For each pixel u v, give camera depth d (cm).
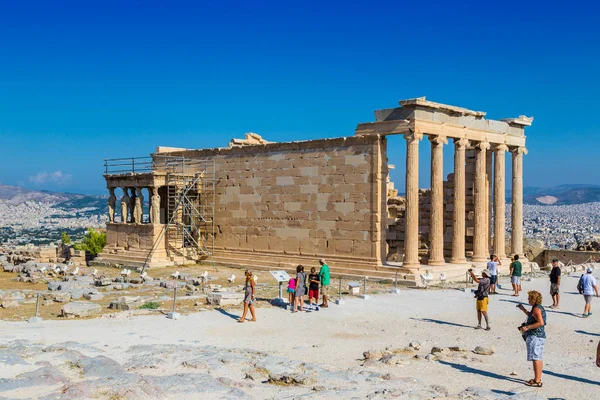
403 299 3275
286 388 1641
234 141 5394
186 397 1493
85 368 1705
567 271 4766
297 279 2900
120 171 5550
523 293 3597
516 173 4866
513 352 2147
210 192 5309
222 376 1747
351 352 2144
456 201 4322
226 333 2434
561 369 1945
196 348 2088
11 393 1477
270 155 4856
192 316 2767
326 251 4462
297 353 2120
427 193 4991
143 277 4166
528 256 5912
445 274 4022
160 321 2652
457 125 4253
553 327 2623
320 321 2680
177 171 5434
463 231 4356
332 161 4438
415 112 3953
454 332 2475
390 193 5481
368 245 4231
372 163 4206
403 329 2527
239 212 5072
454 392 1647
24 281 4356
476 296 2550
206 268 4938
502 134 4662
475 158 4516
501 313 2909
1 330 2420
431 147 4153
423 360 2002
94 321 2667
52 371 1620
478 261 4503
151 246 5153
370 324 2619
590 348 2250
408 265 3991
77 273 4619
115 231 5528
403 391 1595
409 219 3984
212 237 5262
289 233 4706
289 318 2741
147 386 1519
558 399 1620
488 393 1608
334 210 4422
